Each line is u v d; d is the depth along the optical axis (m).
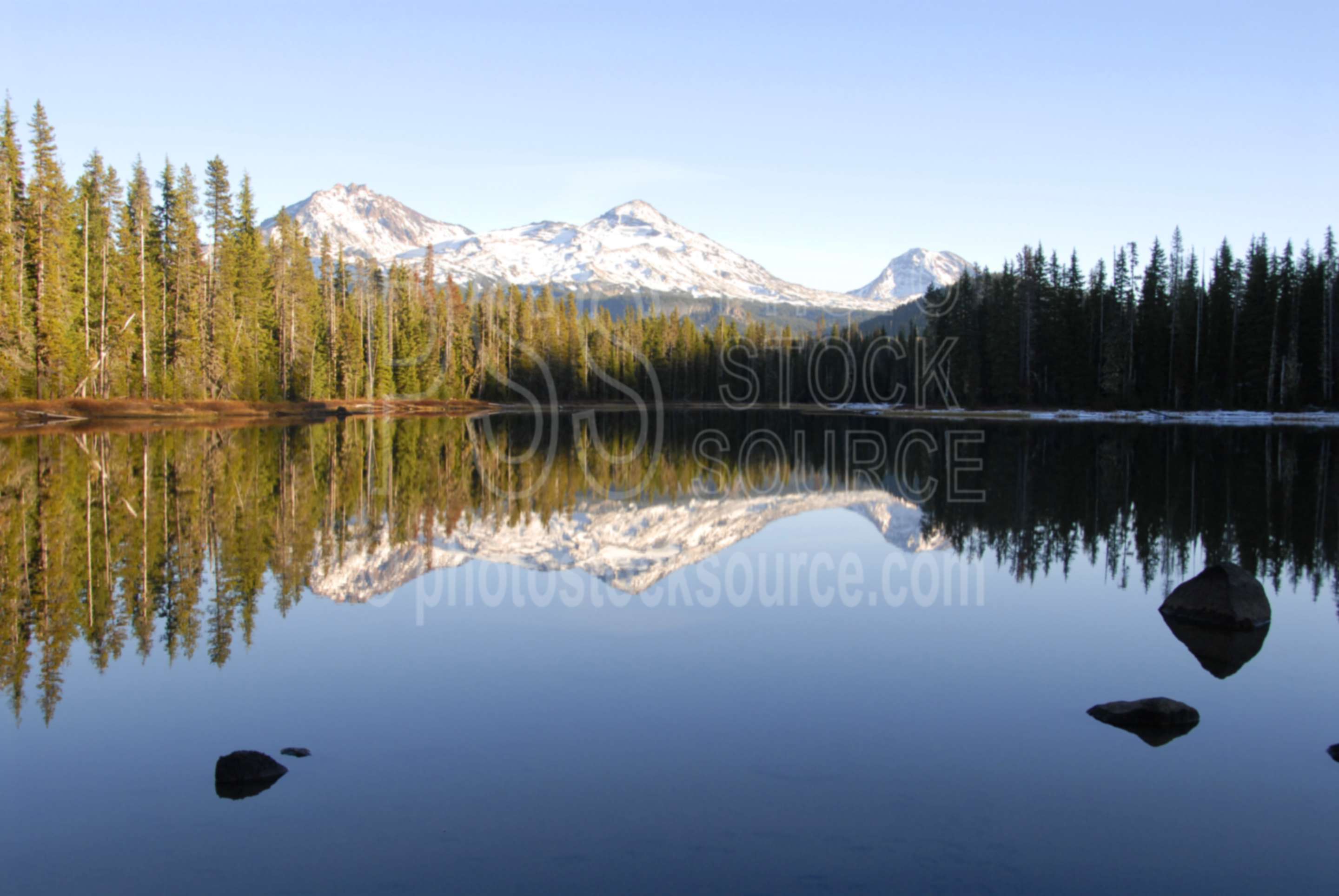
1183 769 7.57
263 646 10.85
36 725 8.35
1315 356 60.97
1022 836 6.43
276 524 19.41
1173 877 5.93
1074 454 38.91
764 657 10.65
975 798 7.00
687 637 11.50
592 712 8.77
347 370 73.06
